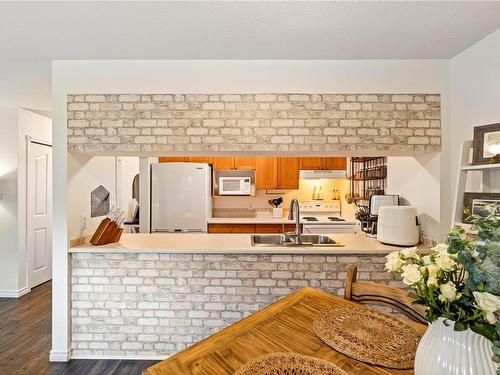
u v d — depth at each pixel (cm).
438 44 193
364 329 107
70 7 150
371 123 217
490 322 59
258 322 114
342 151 224
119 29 172
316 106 218
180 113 218
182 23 167
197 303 220
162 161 439
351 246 228
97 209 258
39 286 364
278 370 83
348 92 218
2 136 332
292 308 127
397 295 125
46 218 378
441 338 72
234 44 193
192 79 218
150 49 200
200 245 230
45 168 375
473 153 171
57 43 189
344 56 212
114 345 218
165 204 395
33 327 262
